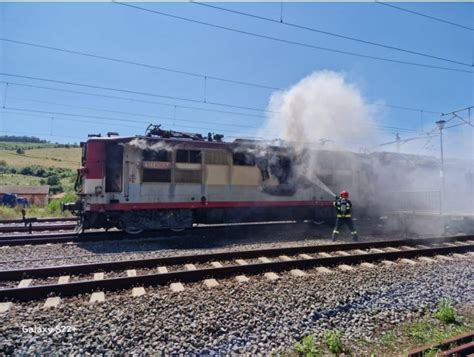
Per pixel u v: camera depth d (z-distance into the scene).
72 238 10.47
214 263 7.82
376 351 4.00
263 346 4.00
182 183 11.68
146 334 4.07
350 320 4.78
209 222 12.50
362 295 5.59
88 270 7.02
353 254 8.72
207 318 4.50
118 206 10.84
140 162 11.13
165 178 11.45
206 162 12.06
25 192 47.78
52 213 20.98
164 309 4.79
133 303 5.00
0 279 6.45
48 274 6.74
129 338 4.02
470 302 5.63
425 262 8.23
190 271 6.48
